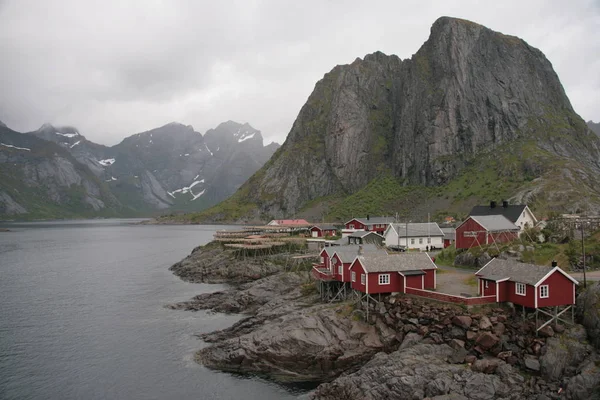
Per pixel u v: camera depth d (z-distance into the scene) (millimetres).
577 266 56000
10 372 47719
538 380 35812
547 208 140750
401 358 39375
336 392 38875
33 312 71000
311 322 49406
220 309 70375
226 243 124125
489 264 47469
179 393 42688
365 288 50281
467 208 186625
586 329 39031
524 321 41094
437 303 45844
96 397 42188
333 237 129375
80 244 192500
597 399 32125
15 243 198875
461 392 34375
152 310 71500
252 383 44562
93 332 60469
